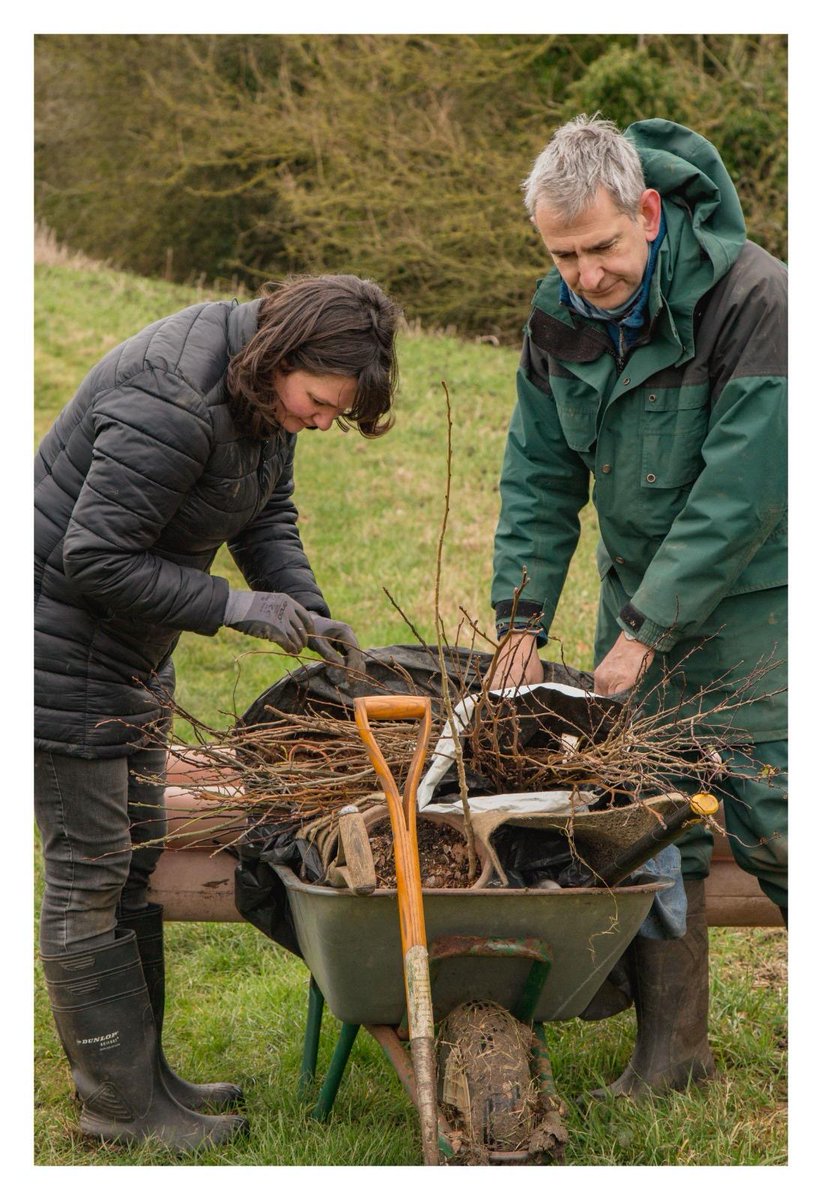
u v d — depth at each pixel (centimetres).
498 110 1565
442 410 1187
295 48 1691
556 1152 252
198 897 342
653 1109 319
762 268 305
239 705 631
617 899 258
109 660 296
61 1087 347
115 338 1333
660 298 300
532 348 336
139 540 274
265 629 281
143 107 1920
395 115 1609
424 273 1577
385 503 954
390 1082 340
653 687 323
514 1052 257
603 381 316
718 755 322
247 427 283
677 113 1337
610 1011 343
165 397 271
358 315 271
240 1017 385
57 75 1959
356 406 279
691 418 311
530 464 346
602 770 276
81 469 286
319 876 272
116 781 303
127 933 315
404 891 237
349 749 296
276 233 1864
